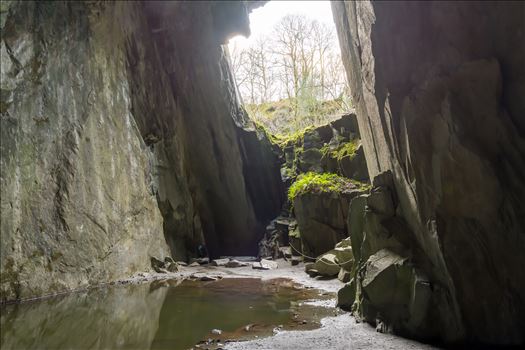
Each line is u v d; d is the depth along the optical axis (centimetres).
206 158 2112
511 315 569
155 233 1575
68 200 1121
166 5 1789
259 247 2028
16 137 977
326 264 1302
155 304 902
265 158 2302
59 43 1137
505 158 585
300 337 627
